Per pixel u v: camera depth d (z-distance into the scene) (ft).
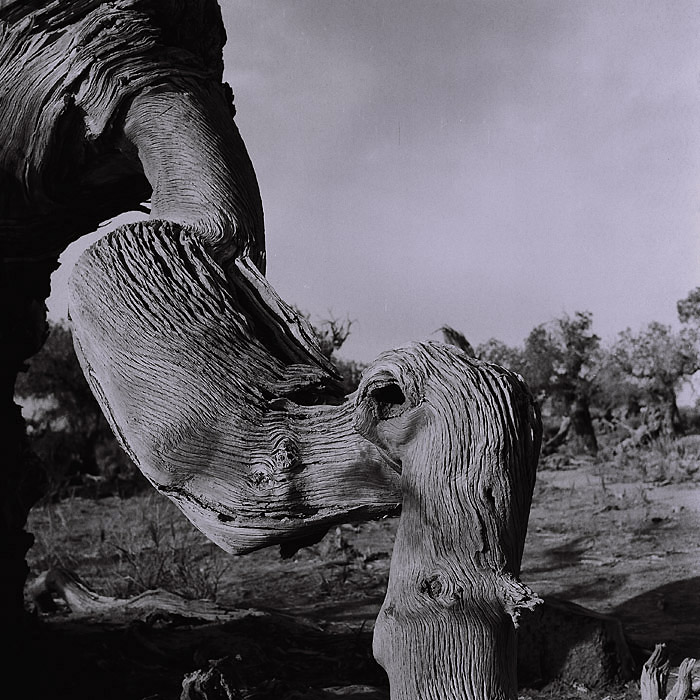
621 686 18.21
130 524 42.06
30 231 14.70
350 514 8.89
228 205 11.23
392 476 8.71
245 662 18.48
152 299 9.66
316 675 18.69
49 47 12.96
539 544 35.83
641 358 79.41
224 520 9.13
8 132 13.23
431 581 7.88
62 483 57.36
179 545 35.63
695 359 77.56
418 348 8.57
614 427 87.30
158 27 13.04
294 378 9.48
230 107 14.64
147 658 18.65
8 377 16.39
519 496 8.10
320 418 9.10
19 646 16.84
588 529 38.19
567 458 70.69
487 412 8.09
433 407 8.18
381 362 8.60
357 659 19.40
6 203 14.07
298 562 33.17
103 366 9.60
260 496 8.94
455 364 8.38
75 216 14.90
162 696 16.14
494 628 7.82
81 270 9.95
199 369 9.32
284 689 16.33
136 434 9.34
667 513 40.96
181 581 28.86
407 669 7.92
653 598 26.50
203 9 13.98
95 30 12.82
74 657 17.56
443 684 7.78
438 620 7.83
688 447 67.87
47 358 61.05
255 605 26.94
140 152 12.54
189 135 12.08
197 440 9.14
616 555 32.99
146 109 12.44
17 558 16.80
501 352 82.43
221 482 9.09
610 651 18.47
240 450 9.07
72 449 60.95
